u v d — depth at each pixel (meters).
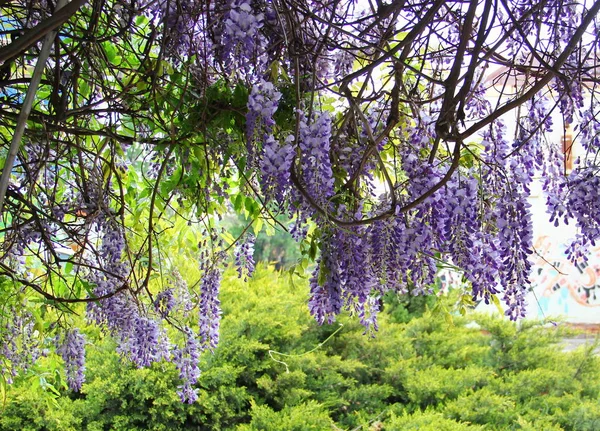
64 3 1.27
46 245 2.03
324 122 1.57
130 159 2.45
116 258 2.04
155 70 1.75
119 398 4.25
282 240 10.19
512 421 4.57
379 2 1.84
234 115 1.77
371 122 2.05
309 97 1.79
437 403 4.88
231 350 4.61
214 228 2.28
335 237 1.82
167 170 2.20
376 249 1.83
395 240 1.82
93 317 2.34
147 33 2.31
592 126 1.93
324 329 5.34
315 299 1.91
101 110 1.89
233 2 1.64
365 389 4.90
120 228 2.05
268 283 5.79
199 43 2.01
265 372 4.84
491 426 4.47
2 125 1.98
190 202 2.11
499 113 1.63
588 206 1.80
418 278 1.84
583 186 1.80
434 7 1.71
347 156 1.90
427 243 1.74
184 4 1.86
